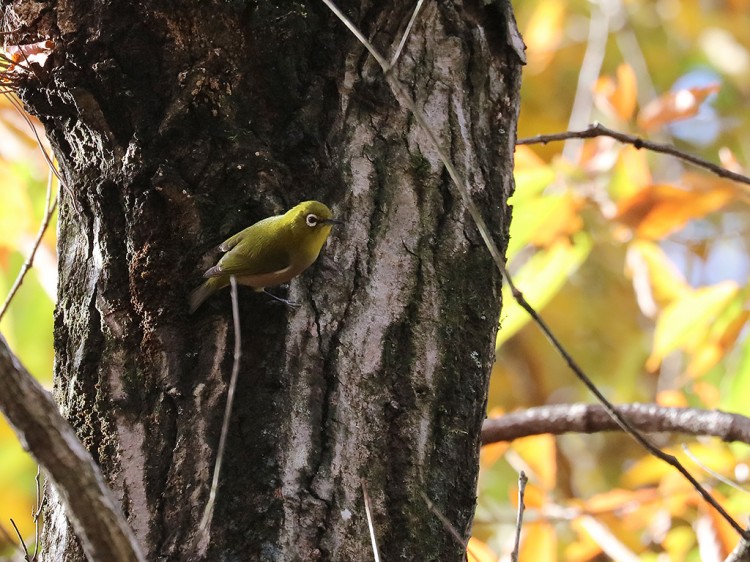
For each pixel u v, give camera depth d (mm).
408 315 7293
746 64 20422
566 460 18281
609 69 21156
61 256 7875
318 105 7680
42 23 7598
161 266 7293
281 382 6898
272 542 6414
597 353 19156
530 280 11164
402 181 7656
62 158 7891
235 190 7512
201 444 6738
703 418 10250
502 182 8094
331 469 6699
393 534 6695
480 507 15922
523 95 20141
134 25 7500
